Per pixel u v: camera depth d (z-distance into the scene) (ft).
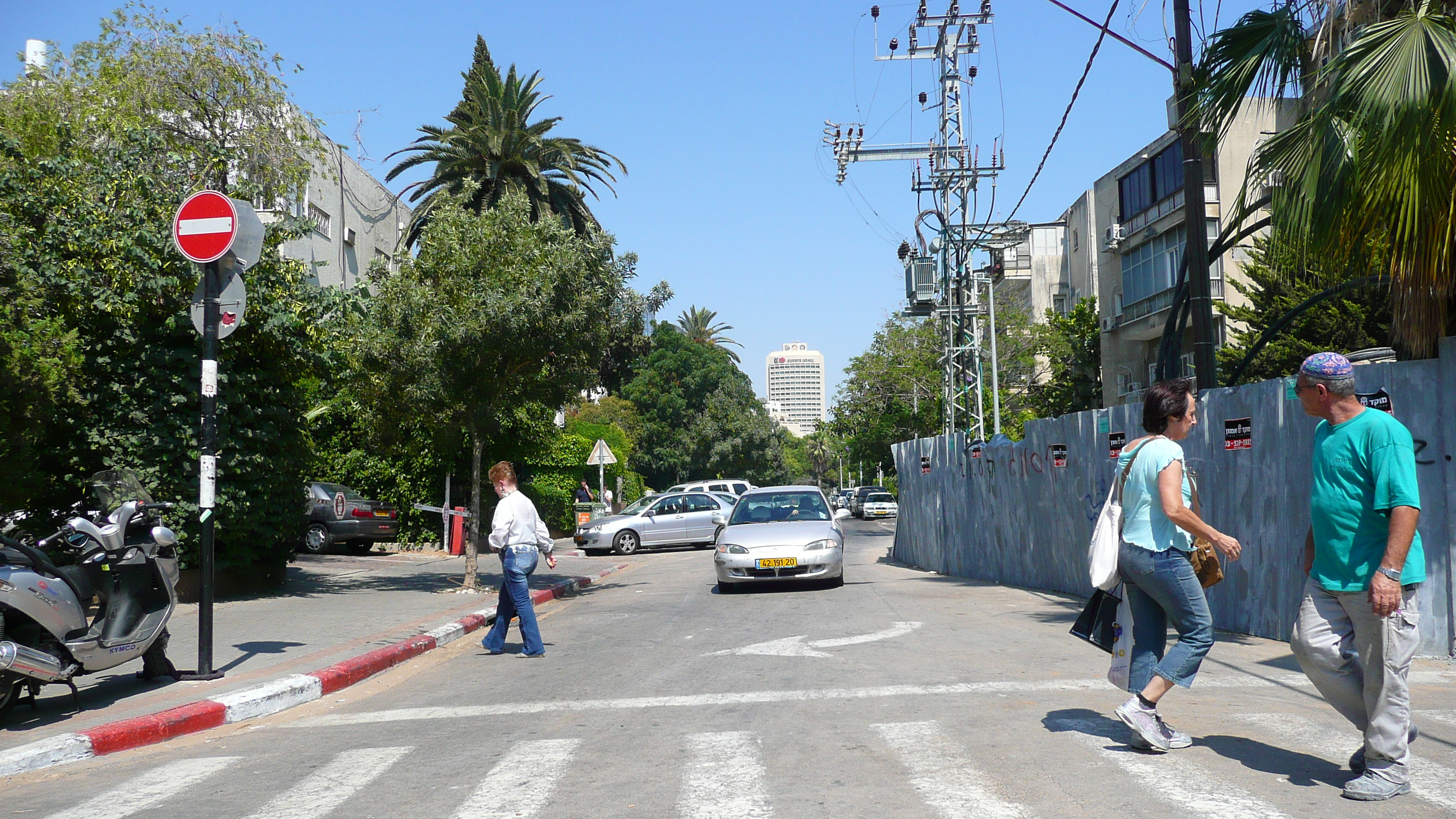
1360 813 13.41
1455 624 23.85
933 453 62.08
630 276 51.01
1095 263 137.80
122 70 60.64
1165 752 16.55
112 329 42.65
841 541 49.06
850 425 170.81
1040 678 23.58
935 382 154.40
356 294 48.11
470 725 21.35
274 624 37.11
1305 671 15.14
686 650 30.42
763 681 24.61
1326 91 23.43
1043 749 17.06
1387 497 13.88
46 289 40.22
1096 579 16.92
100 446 41.11
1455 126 20.86
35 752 19.21
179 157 46.80
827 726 19.43
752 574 46.32
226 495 43.14
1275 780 14.92
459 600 45.42
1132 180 112.06
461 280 46.37
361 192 104.53
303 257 89.20
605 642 33.27
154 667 26.32
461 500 82.64
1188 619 16.20
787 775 16.10
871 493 186.19
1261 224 31.04
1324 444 14.79
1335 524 14.46
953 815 13.75
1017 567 48.03
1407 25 21.47
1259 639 28.66
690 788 15.56
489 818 14.53
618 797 15.31
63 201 42.16
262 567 49.08
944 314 95.30
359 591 49.47
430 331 45.14
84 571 24.52
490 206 98.32
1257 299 78.84
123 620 24.88
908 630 32.71
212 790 16.90
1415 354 24.93
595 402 190.70
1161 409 16.74
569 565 71.72
